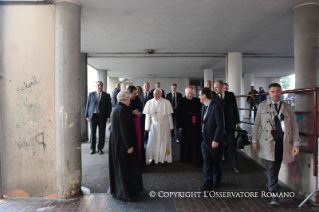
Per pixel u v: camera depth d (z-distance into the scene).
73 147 3.51
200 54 9.11
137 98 5.04
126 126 3.25
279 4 4.33
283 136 3.08
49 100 3.50
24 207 3.17
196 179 4.23
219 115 3.47
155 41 7.05
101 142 6.08
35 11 3.49
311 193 3.08
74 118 3.53
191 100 5.06
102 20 5.14
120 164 3.29
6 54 3.47
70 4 3.55
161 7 4.46
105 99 6.08
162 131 4.97
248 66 12.66
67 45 3.50
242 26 5.68
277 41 7.12
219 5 4.40
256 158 5.28
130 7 4.42
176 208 3.11
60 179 3.47
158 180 4.19
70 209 3.11
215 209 3.07
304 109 4.07
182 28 5.80
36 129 3.50
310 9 4.22
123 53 8.71
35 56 3.49
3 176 3.52
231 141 4.61
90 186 4.01
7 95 3.48
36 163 3.51
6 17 3.48
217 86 4.43
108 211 3.04
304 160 3.40
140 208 3.12
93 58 9.97
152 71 14.31
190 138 5.06
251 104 12.59
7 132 3.50
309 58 4.18
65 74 3.47
